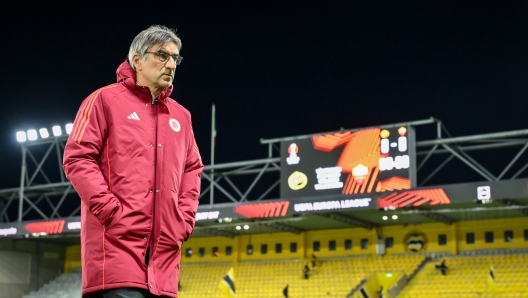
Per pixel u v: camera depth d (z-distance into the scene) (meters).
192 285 40.78
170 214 3.86
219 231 40.59
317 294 36.81
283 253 40.69
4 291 41.28
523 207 31.34
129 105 3.90
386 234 38.41
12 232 38.06
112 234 3.65
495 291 30.47
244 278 40.16
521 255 34.59
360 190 31.98
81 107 3.89
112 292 3.62
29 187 38.84
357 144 32.62
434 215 34.97
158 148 3.89
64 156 3.76
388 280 35.78
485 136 30.61
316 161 33.44
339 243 39.44
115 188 3.76
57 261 44.88
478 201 28.97
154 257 3.75
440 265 35.16
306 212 32.03
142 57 3.97
